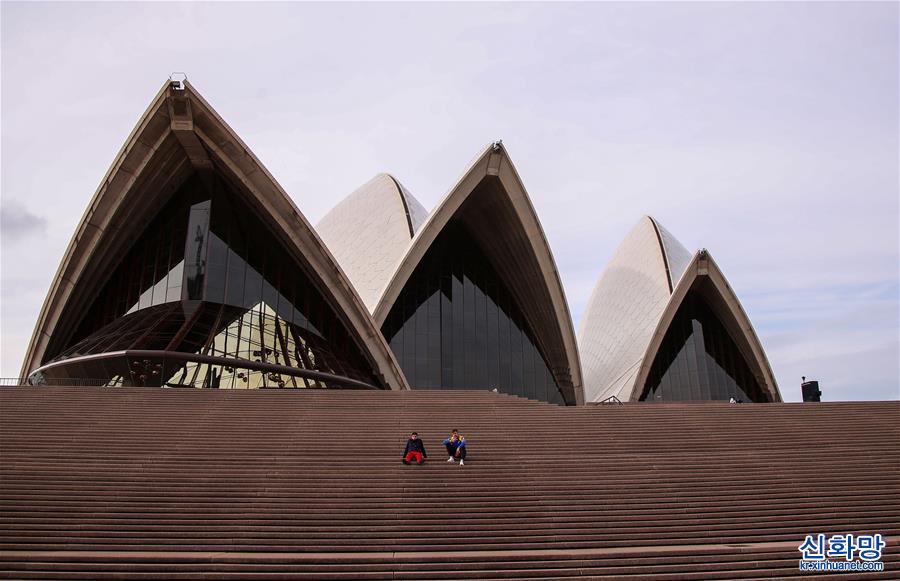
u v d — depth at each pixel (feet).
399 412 51.78
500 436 47.03
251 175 81.87
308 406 53.01
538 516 34.50
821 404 56.80
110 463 39.55
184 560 28.86
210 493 35.91
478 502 35.78
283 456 41.81
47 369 78.79
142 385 70.59
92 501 34.60
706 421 51.85
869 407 56.18
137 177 80.84
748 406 56.13
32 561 28.60
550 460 42.32
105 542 30.91
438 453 43.70
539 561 29.43
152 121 77.10
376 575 28.22
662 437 47.83
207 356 73.41
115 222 84.48
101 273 89.35
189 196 89.86
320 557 29.27
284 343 82.28
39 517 33.01
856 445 46.91
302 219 83.41
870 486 39.45
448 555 29.89
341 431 47.19
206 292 84.48
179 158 84.33
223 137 79.25
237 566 28.53
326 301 90.63
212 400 53.52
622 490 37.93
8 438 43.19
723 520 34.73
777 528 34.35
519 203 93.86
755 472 41.14
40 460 39.78
